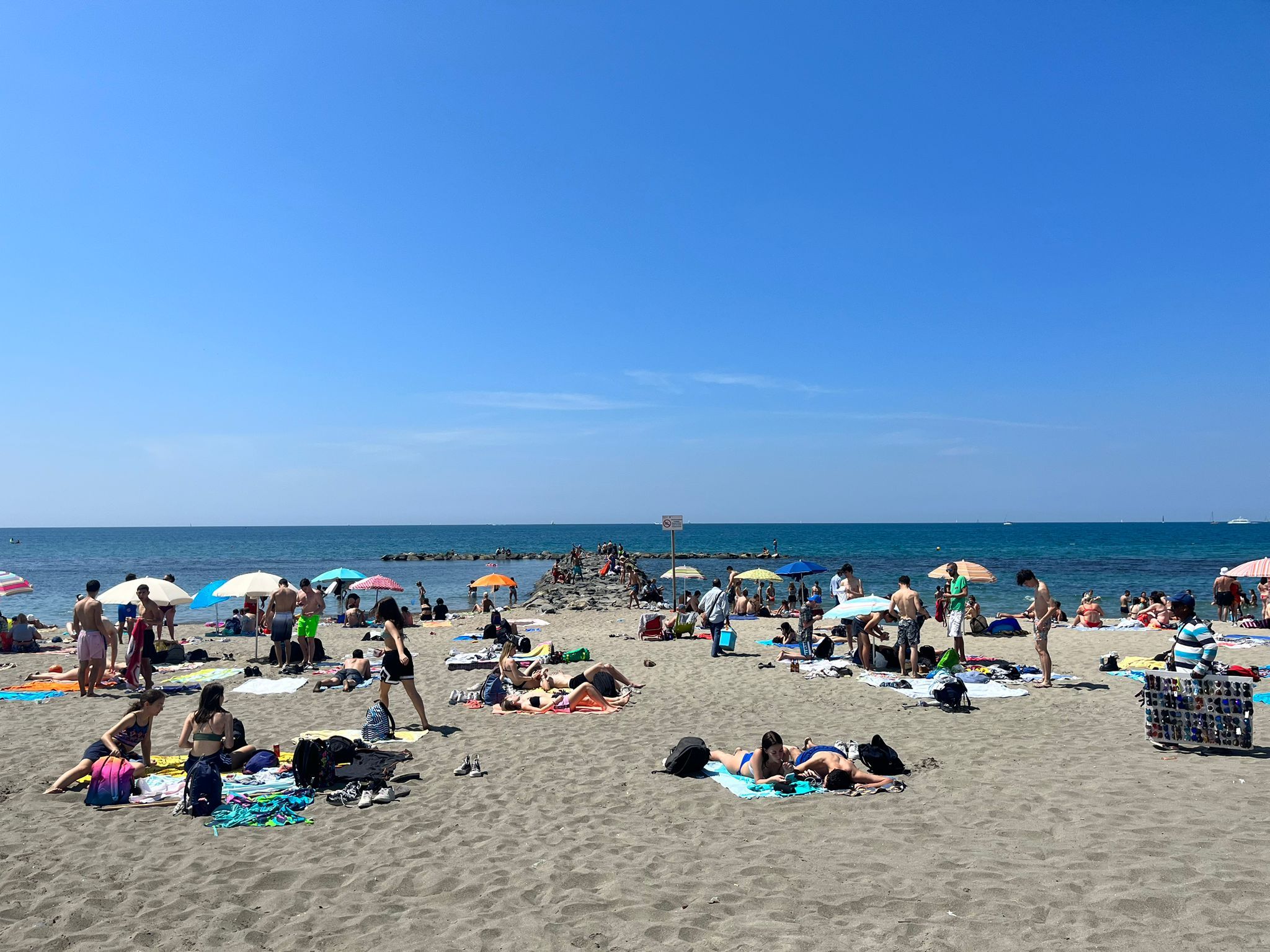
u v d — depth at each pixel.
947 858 5.30
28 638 17.31
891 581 48.44
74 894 5.00
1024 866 5.11
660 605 29.22
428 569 72.31
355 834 6.06
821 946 4.11
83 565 68.00
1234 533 158.75
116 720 10.34
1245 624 21.11
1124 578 46.16
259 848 5.77
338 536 182.75
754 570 25.14
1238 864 4.96
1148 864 5.02
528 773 7.70
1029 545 104.31
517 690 11.75
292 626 15.04
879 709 10.70
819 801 6.72
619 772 7.71
